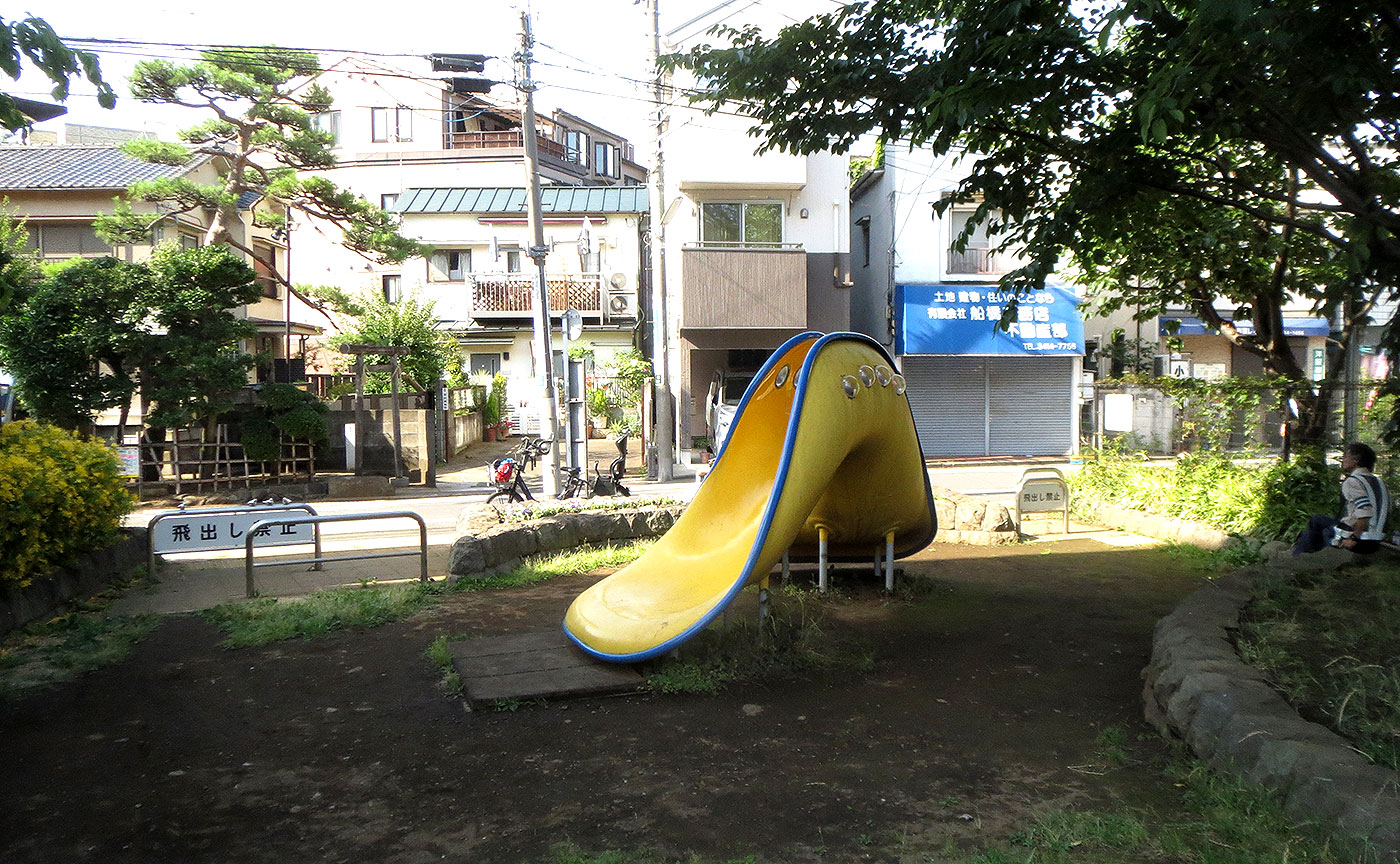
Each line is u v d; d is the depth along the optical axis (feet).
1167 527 36.58
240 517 29.76
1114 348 81.87
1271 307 38.93
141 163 73.51
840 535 27.14
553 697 17.98
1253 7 15.37
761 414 24.40
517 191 104.47
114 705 18.01
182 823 13.02
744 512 23.44
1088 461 44.78
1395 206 19.90
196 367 52.60
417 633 23.21
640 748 15.64
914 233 78.02
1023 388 79.41
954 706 17.72
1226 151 31.07
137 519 48.98
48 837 12.60
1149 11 16.12
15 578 22.49
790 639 21.88
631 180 169.07
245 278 55.16
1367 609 19.19
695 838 12.34
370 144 112.78
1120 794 13.53
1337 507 31.37
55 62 15.05
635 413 90.74
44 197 69.41
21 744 16.01
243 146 63.05
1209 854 11.11
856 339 24.04
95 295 51.62
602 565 31.35
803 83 24.06
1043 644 21.97
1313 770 11.62
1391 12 17.62
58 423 51.60
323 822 13.03
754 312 73.15
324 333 93.56
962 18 20.62
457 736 16.28
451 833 12.64
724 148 71.82
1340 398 35.53
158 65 57.06
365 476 60.70
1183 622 18.21
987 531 36.19
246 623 23.82
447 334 92.48
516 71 52.65
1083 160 22.54
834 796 13.66
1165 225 32.94
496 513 34.91
